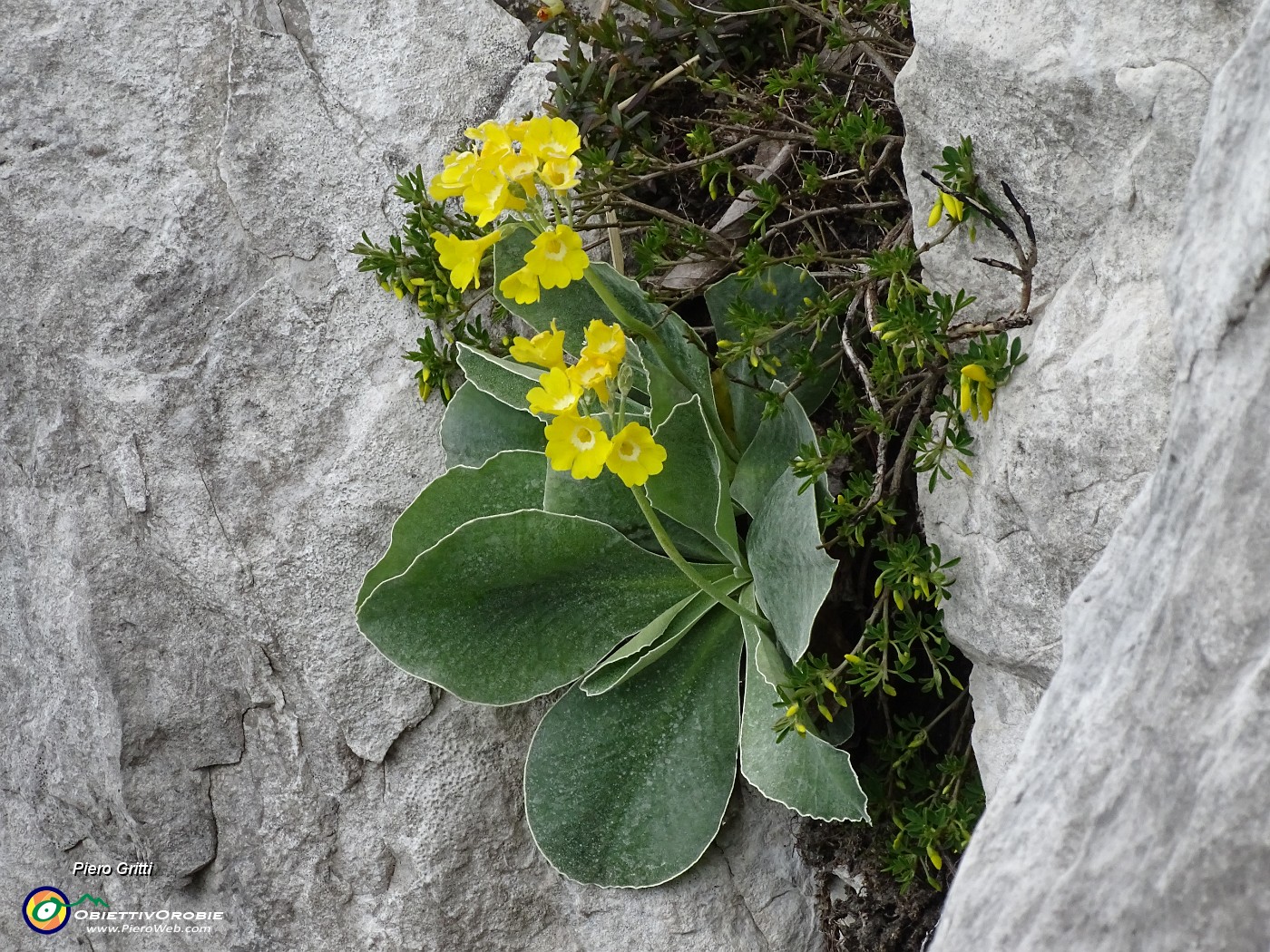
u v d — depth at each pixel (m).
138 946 0.59
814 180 0.56
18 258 0.60
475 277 0.50
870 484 0.54
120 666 0.59
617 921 0.57
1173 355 0.45
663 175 0.58
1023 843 0.40
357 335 0.60
